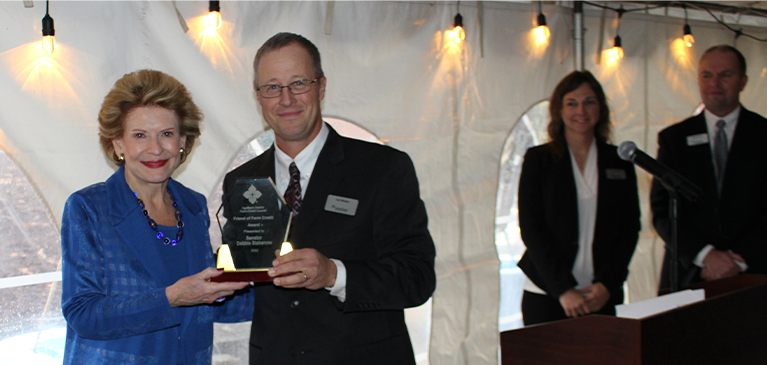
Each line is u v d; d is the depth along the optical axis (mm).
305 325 1596
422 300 1582
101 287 1415
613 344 1457
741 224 2848
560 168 2682
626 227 2611
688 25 3570
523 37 3133
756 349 1746
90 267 1396
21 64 2096
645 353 1397
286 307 1621
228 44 2455
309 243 1600
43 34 2061
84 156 2199
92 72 2209
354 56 2715
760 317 1771
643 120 3547
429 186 2896
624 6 3443
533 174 2734
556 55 3244
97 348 1408
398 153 1735
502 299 3701
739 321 1690
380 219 1643
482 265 3004
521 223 2701
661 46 3590
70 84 2174
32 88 2111
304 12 2594
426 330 3393
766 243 2791
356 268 1482
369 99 2752
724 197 2893
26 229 2188
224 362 2555
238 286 1326
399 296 1508
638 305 1718
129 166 1460
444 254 2928
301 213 1622
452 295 2934
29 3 2100
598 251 2564
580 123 2658
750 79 3951
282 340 1602
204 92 2422
